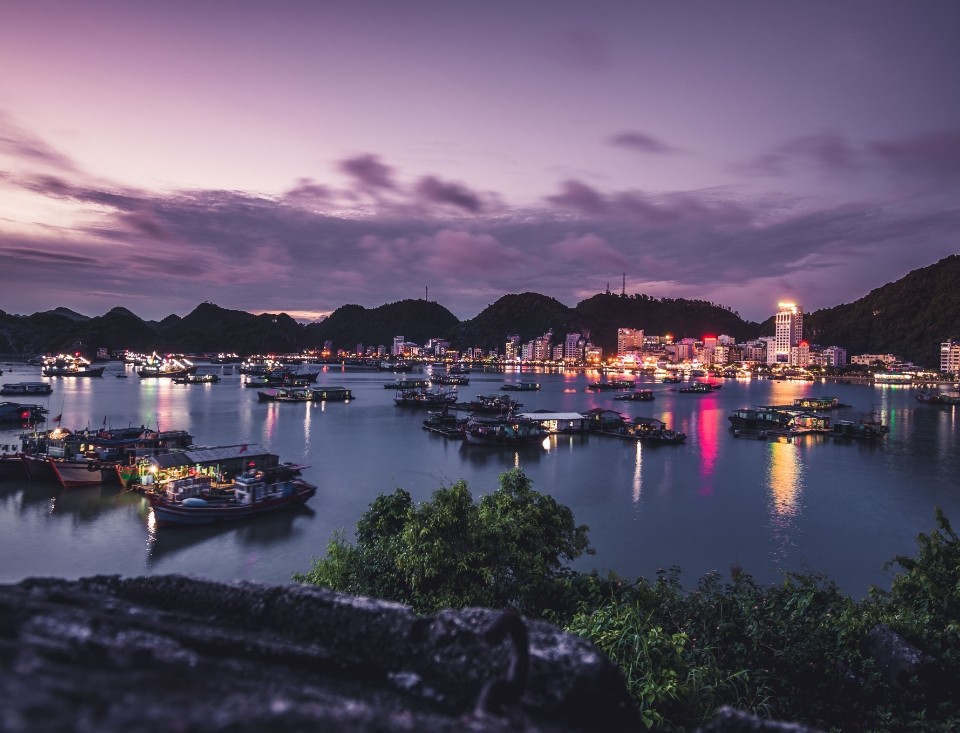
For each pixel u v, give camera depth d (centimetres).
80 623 217
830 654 1164
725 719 275
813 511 5228
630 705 314
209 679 189
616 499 5644
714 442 9431
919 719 1019
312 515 4922
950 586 1480
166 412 12431
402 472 6769
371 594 1777
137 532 4444
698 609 1359
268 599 345
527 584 1642
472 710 278
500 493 2061
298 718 156
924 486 6222
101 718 121
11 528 4494
